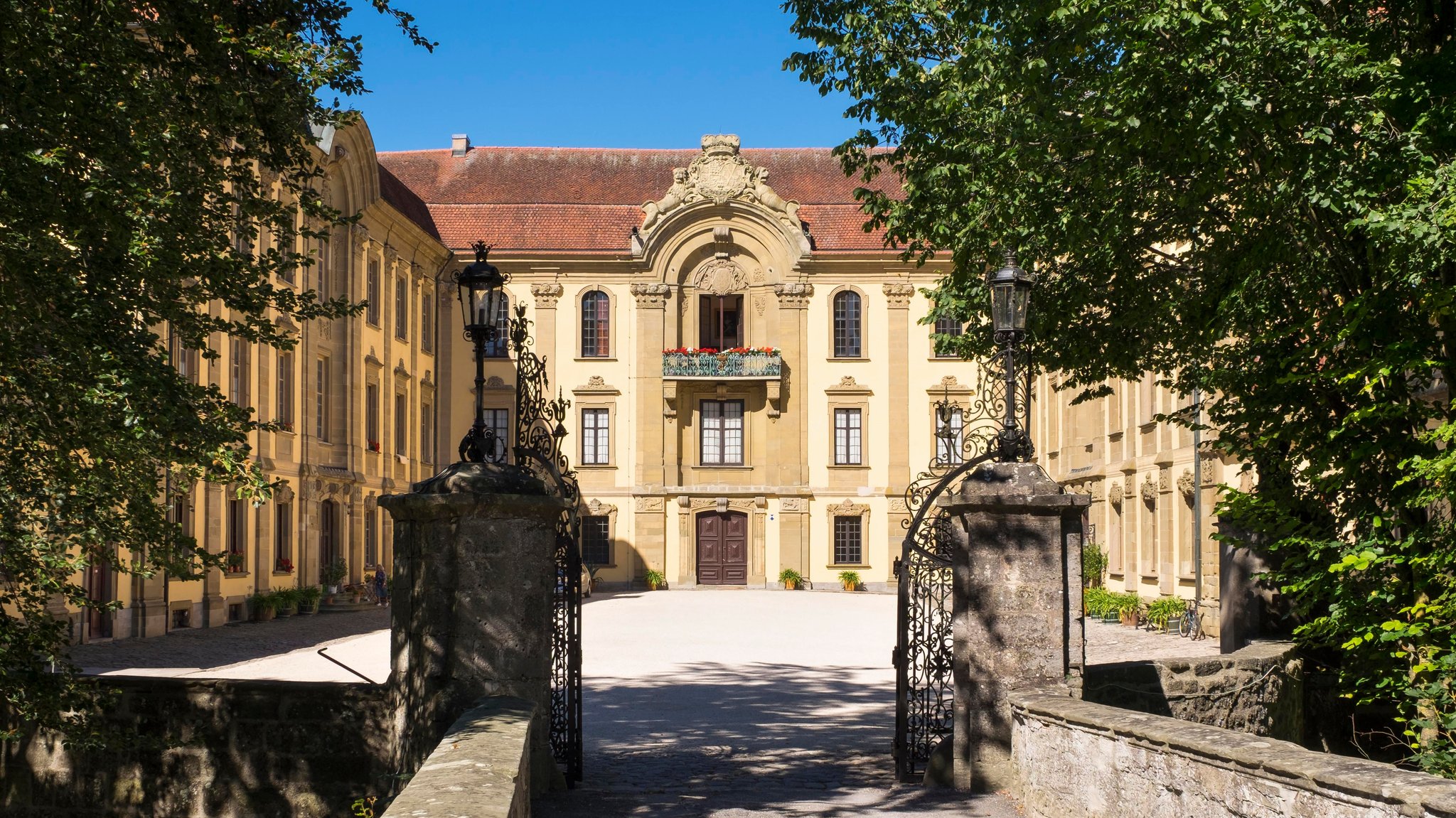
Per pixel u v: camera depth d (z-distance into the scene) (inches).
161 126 508.7
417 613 486.9
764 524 2482.8
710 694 906.7
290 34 532.4
